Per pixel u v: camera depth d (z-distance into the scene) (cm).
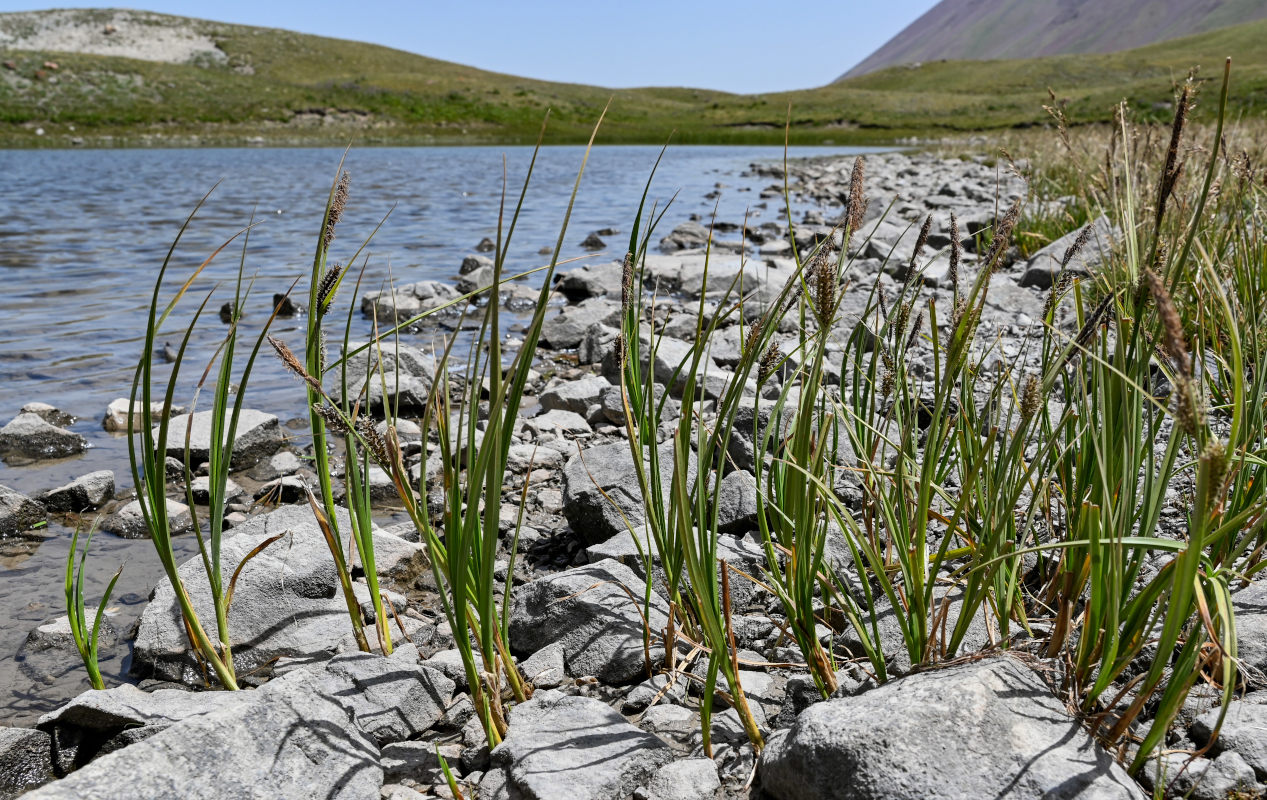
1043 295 730
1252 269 393
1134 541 185
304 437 535
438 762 242
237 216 1593
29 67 5419
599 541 374
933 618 230
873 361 293
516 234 1405
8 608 342
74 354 712
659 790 213
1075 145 1080
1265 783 195
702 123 7075
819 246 224
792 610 247
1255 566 247
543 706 248
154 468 243
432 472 470
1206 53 10088
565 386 595
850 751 190
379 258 1190
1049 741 192
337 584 338
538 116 6712
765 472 386
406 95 6725
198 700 253
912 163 2773
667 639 261
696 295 885
